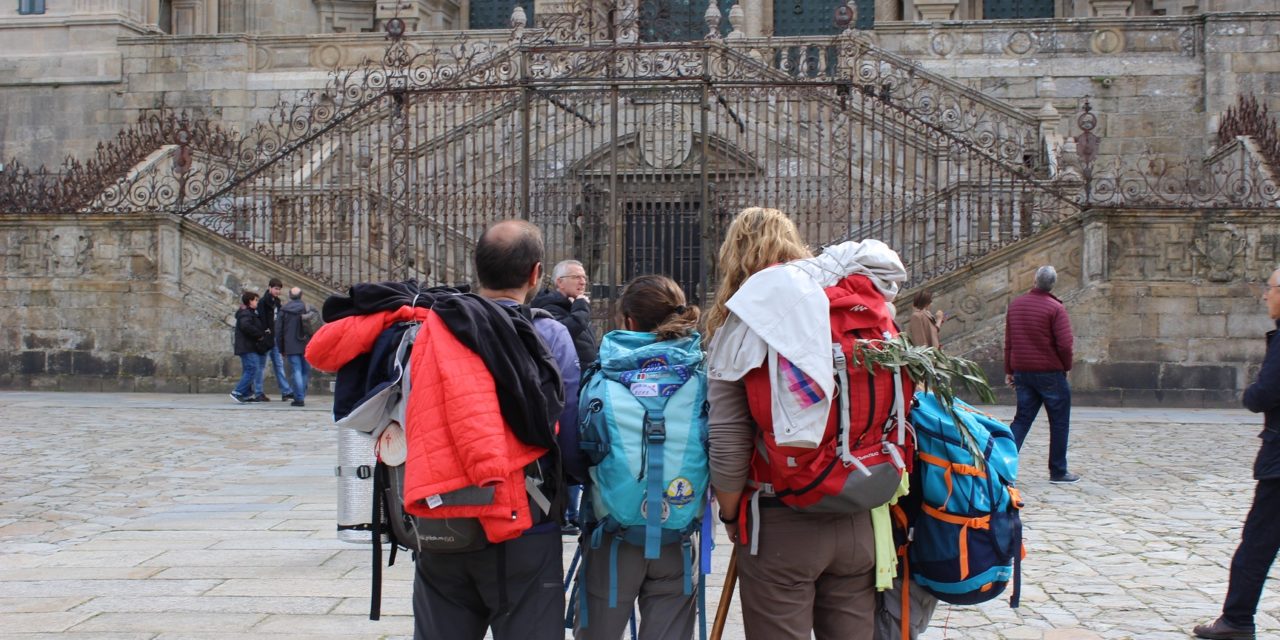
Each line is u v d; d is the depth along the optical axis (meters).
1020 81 27.42
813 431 4.12
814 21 35.44
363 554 8.20
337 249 22.41
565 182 19.86
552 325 4.56
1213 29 27.08
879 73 21.03
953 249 21.52
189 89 30.19
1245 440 14.72
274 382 20.42
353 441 6.29
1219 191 19.61
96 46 30.98
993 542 4.65
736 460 4.26
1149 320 18.88
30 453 13.16
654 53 19.59
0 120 31.34
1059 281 19.16
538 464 4.36
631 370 4.54
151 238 20.77
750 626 4.48
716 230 19.28
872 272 4.39
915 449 4.65
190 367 20.64
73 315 20.89
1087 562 8.16
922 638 6.36
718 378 4.30
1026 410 11.52
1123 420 16.88
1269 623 6.72
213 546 8.47
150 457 12.94
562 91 19.56
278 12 35.97
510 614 4.35
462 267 21.55
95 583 7.41
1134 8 34.00
